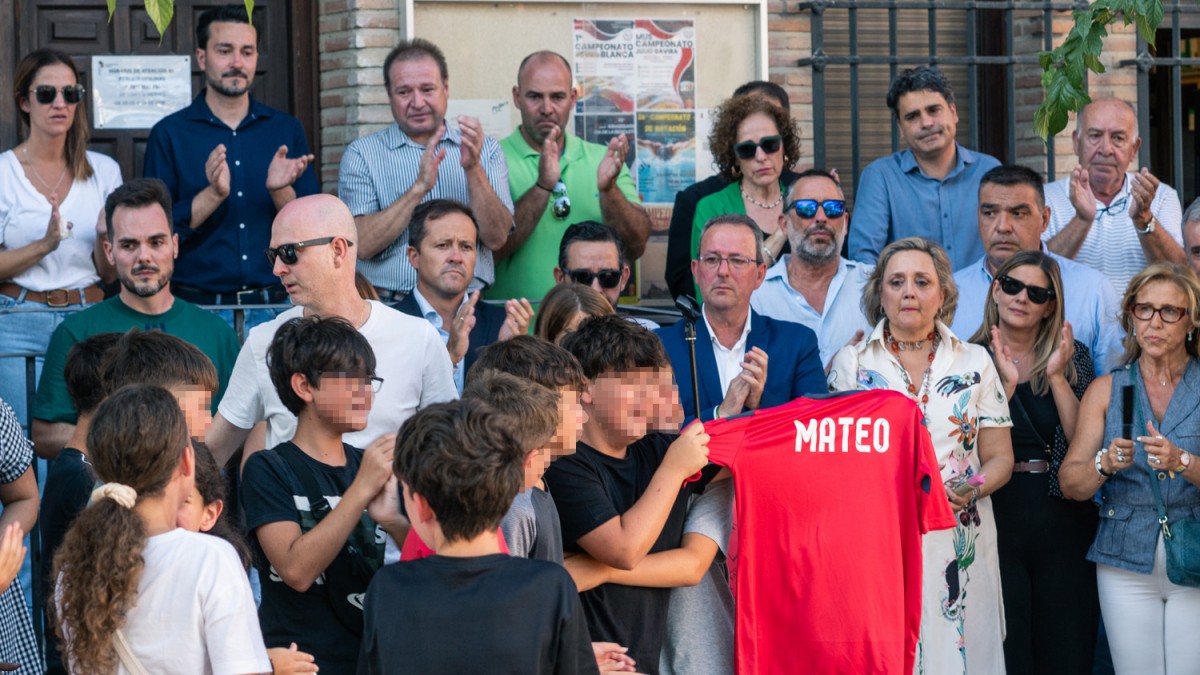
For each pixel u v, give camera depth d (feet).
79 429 12.61
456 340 15.48
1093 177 20.77
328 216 13.67
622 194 20.04
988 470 16.15
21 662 12.32
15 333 18.56
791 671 13.20
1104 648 18.72
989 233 18.80
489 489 9.51
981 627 15.88
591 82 22.72
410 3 22.11
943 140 20.49
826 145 24.94
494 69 22.40
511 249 20.17
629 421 11.99
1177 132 24.66
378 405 13.53
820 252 18.40
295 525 11.50
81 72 23.08
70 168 19.26
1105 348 18.48
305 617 11.56
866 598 13.20
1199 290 16.20
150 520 10.08
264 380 13.73
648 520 11.59
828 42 24.91
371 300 14.32
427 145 19.89
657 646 12.35
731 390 15.06
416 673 9.36
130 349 12.00
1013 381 16.53
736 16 23.18
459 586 9.52
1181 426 16.24
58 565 9.86
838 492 13.23
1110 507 16.40
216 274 19.70
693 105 23.07
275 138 20.35
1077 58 16.11
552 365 11.42
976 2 23.53
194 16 23.50
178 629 9.82
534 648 9.46
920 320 16.11
